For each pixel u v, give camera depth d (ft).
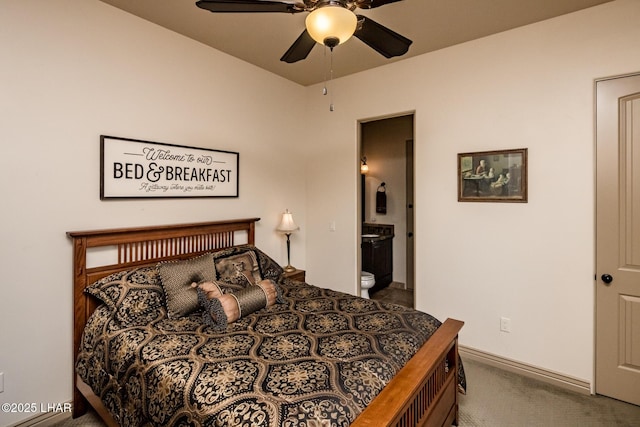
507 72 8.77
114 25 7.64
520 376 8.64
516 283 8.77
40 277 6.65
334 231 12.50
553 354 8.29
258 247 11.35
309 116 13.10
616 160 7.47
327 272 12.73
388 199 16.65
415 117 10.38
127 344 5.73
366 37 5.93
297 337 5.84
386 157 16.66
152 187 8.36
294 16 8.00
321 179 12.80
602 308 7.68
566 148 8.02
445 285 9.92
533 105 8.43
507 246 8.87
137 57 8.06
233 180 10.39
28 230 6.48
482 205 9.23
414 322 6.58
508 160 8.79
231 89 10.32
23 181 6.40
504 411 7.20
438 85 9.91
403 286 16.34
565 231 8.08
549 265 8.30
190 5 7.54
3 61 6.13
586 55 7.74
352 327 6.27
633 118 7.29
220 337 5.86
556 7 7.64
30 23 6.43
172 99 8.80
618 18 7.37
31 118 6.47
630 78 7.29
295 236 12.82
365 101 11.50
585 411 7.18
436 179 10.00
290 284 9.26
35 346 6.61
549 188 8.25
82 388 6.84
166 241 8.66
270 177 11.73
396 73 10.74
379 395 4.29
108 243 7.46
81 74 7.13
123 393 5.42
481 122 9.20
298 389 4.25
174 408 4.50
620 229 7.46
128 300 6.66
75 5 7.02
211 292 7.02
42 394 6.71
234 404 4.05
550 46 8.17
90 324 6.73
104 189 7.50
